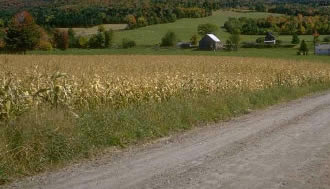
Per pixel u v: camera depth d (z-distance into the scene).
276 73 31.47
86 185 6.80
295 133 11.76
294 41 115.06
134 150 9.65
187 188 6.61
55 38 101.75
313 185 6.89
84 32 120.06
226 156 8.87
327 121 14.16
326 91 29.30
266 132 11.91
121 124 11.09
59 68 29.64
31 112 10.38
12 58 47.88
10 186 6.91
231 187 6.71
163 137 11.40
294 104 20.17
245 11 196.38
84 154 9.02
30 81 15.65
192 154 9.09
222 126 13.29
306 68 36.84
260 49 106.69
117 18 140.12
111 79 18.25
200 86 20.62
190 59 50.81
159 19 149.75
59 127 9.24
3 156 7.67
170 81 18.83
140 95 16.58
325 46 97.12
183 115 13.41
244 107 17.27
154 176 7.30
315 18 154.38
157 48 105.38
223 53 88.81
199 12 169.00
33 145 8.31
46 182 7.07
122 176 7.32
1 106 10.52
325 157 8.87
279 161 8.48
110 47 106.62
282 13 187.88
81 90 14.93
